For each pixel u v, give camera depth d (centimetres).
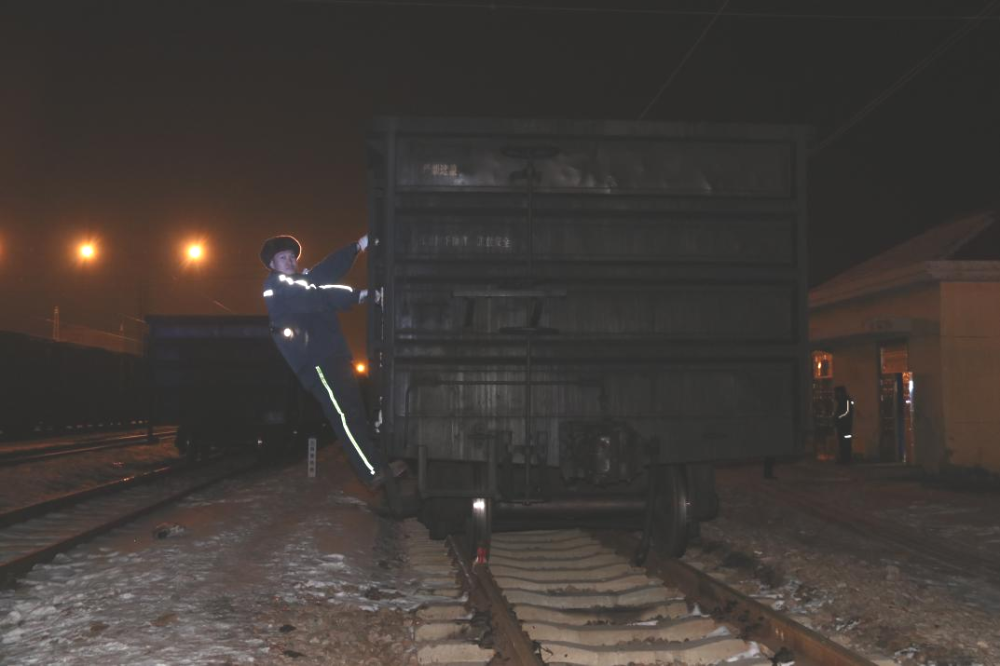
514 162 749
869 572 852
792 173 779
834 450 2158
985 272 1767
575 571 858
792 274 774
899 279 1881
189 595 736
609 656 586
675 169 765
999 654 604
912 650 608
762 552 952
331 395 740
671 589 770
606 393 750
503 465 745
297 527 1126
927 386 1830
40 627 666
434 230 741
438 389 737
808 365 775
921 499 1433
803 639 585
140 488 1614
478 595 720
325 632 643
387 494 846
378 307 776
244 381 2061
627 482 755
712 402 764
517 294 731
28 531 1131
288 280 733
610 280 752
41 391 2833
